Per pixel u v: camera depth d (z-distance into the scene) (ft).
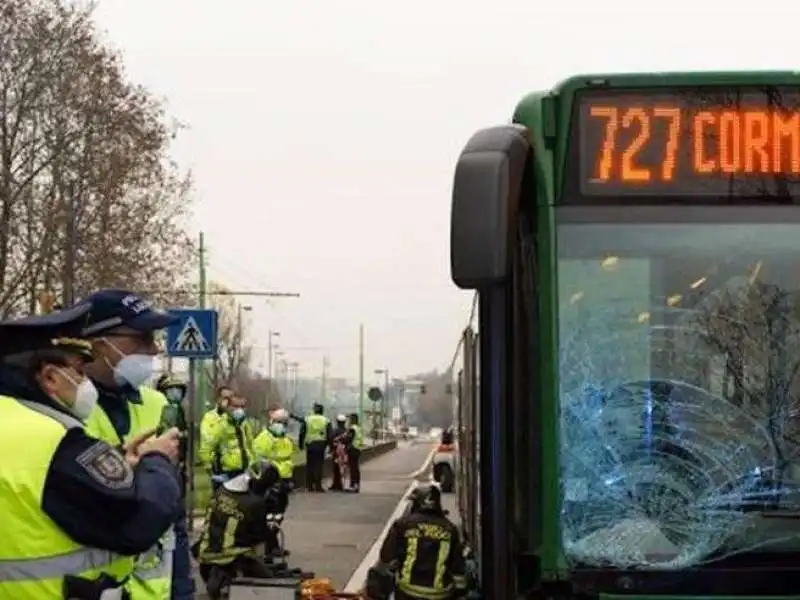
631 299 19.35
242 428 62.34
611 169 19.42
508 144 17.74
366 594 40.50
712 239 19.38
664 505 19.02
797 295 19.33
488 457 19.56
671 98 19.51
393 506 95.55
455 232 17.30
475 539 33.76
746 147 19.42
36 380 14.33
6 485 13.30
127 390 17.03
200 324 63.36
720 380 19.26
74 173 113.70
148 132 120.47
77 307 15.57
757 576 18.85
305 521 82.89
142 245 125.59
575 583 18.86
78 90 112.88
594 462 19.11
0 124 109.81
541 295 19.33
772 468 19.07
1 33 109.19
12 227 111.96
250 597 38.91
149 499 14.07
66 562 13.57
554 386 19.16
